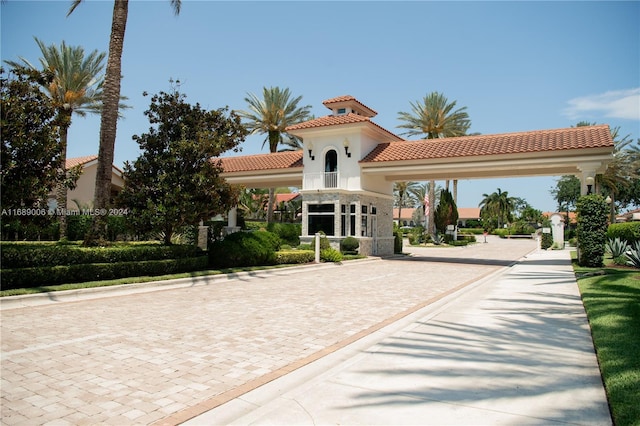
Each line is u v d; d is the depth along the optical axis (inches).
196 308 416.8
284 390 208.8
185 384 215.6
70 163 1487.5
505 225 4008.4
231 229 1291.8
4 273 433.7
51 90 1162.6
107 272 530.6
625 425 158.1
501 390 206.2
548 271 771.4
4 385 212.2
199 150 636.1
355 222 1056.8
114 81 644.7
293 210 2250.2
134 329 329.1
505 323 352.2
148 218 626.5
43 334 310.8
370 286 586.2
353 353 272.8
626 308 365.7
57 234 1275.8
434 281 646.5
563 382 216.5
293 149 1833.2
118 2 649.0
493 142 968.9
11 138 472.1
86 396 199.2
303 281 639.8
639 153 1697.8
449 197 2026.3
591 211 758.5
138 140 659.4
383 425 170.7
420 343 291.0
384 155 1051.3
